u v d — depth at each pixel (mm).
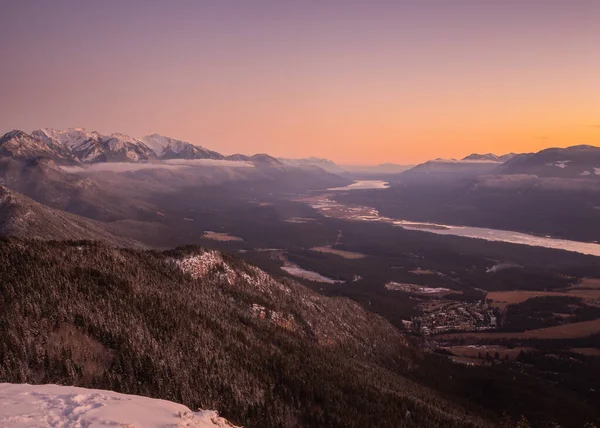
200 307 114688
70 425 36250
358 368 127438
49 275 94375
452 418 106375
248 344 103562
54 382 64312
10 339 68375
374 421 89312
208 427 41906
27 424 36156
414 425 93375
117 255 127438
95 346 75750
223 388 79625
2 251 100188
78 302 86188
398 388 124125
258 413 77188
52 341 72375
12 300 80375
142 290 105562
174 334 89812
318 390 93125
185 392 73062
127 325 85000
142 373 73750
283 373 95750
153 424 38875
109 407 40781
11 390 45219
